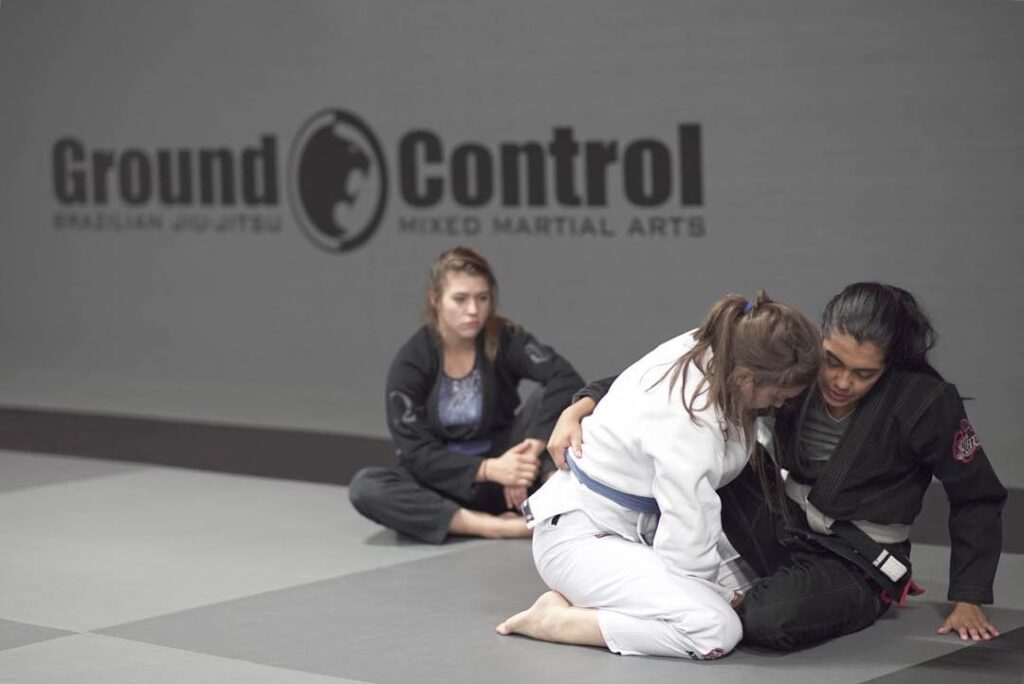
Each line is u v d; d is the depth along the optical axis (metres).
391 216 12.89
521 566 7.12
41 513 8.73
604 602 5.71
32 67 14.85
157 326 14.30
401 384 7.71
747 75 11.14
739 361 5.32
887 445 5.71
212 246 13.90
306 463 10.23
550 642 5.87
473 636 6.00
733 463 5.54
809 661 5.54
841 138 10.80
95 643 6.05
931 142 10.45
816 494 5.80
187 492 9.26
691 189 11.45
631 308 11.80
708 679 5.35
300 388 13.48
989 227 10.27
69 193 14.76
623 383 5.75
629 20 11.62
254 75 13.51
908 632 5.89
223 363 13.93
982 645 5.72
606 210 11.84
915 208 10.54
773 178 11.09
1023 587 6.61
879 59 10.60
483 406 7.76
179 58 13.92
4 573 7.27
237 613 6.45
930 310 10.52
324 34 13.10
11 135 15.05
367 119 12.95
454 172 12.55
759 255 11.20
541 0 12.02
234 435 11.45
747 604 5.70
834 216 10.87
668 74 11.48
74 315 14.84
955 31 10.30
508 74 12.23
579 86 11.88
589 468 5.78
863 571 5.79
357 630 6.14
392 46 12.77
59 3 14.61
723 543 6.10
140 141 14.25
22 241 15.12
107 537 8.03
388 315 12.98
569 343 12.11
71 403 13.29
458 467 7.58
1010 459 9.84
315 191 13.26
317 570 7.18
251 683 5.48
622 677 5.40
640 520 5.73
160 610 6.53
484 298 7.56
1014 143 10.13
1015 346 10.21
